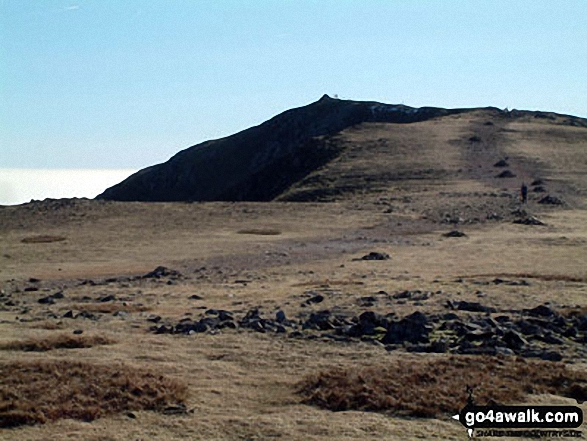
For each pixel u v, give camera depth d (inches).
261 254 1749.5
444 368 620.4
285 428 481.1
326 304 993.5
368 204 2765.7
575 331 789.2
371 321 812.6
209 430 478.9
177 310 989.8
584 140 4793.3
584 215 2519.7
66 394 536.7
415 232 2142.0
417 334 757.3
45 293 1217.4
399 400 530.6
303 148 5280.5
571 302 994.1
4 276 1475.1
